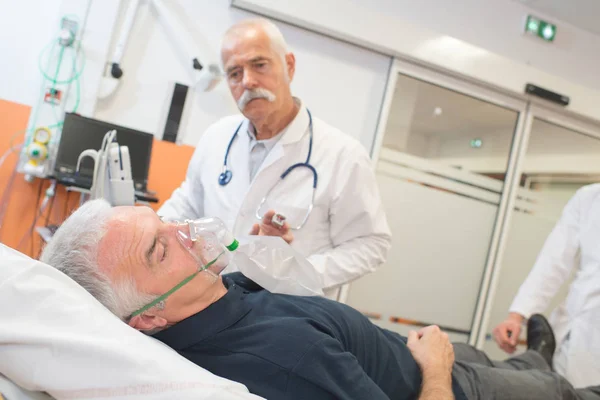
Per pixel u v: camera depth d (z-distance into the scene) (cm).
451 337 309
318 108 279
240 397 87
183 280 105
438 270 303
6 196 235
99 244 102
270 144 176
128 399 82
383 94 290
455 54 290
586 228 219
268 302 120
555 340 201
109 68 245
